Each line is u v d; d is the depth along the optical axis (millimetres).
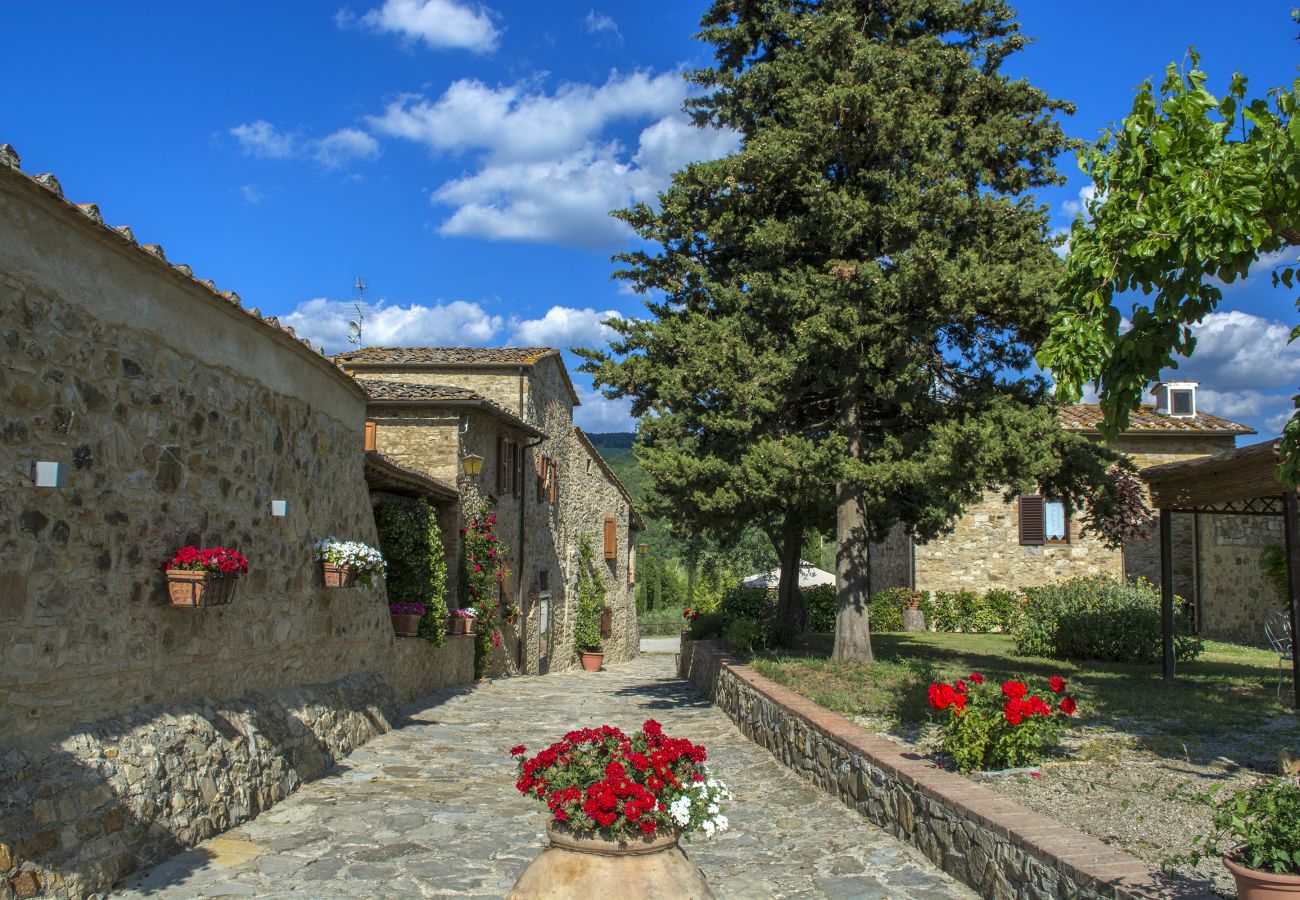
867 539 13797
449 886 5672
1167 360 6297
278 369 8656
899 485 12023
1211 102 5852
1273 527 19953
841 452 12258
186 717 6691
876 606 24766
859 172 11992
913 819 6582
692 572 44812
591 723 12312
